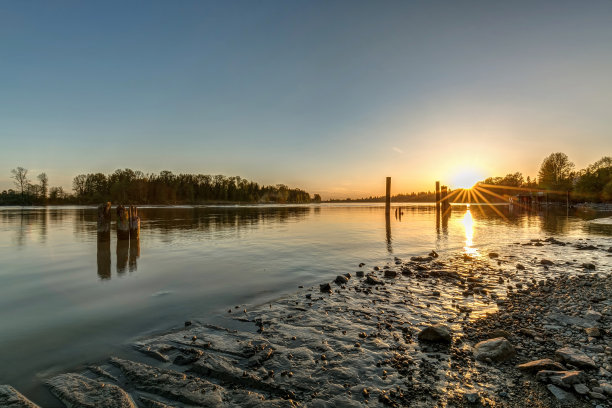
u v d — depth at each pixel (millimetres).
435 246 16062
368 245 16312
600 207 67875
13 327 5816
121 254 13414
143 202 118062
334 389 3850
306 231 23078
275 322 6098
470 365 4418
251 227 26250
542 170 105312
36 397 3701
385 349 4934
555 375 3965
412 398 3658
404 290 8352
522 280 9344
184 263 11680
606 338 5203
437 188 52469
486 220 35031
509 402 3551
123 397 3686
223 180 155000
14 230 22625
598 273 10133
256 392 3809
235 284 8922
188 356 4680
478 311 6707
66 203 114938
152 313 6594
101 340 5281
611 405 3412
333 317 6367
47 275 9820
